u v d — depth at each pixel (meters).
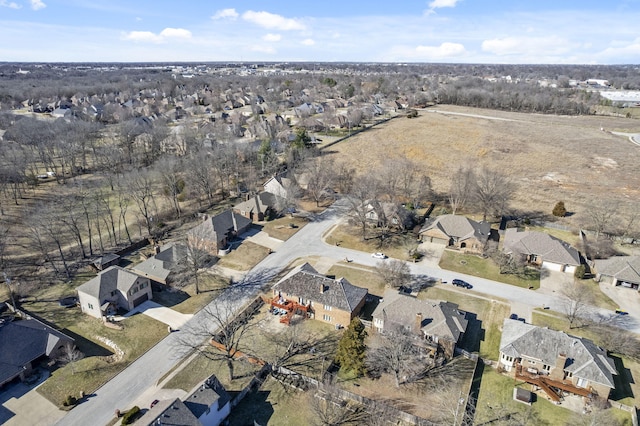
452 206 99.50
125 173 105.25
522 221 94.06
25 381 48.28
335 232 89.56
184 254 71.75
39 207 87.12
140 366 51.09
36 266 72.81
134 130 135.88
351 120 184.38
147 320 59.69
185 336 56.53
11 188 104.50
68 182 110.38
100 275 61.25
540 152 148.00
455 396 46.31
